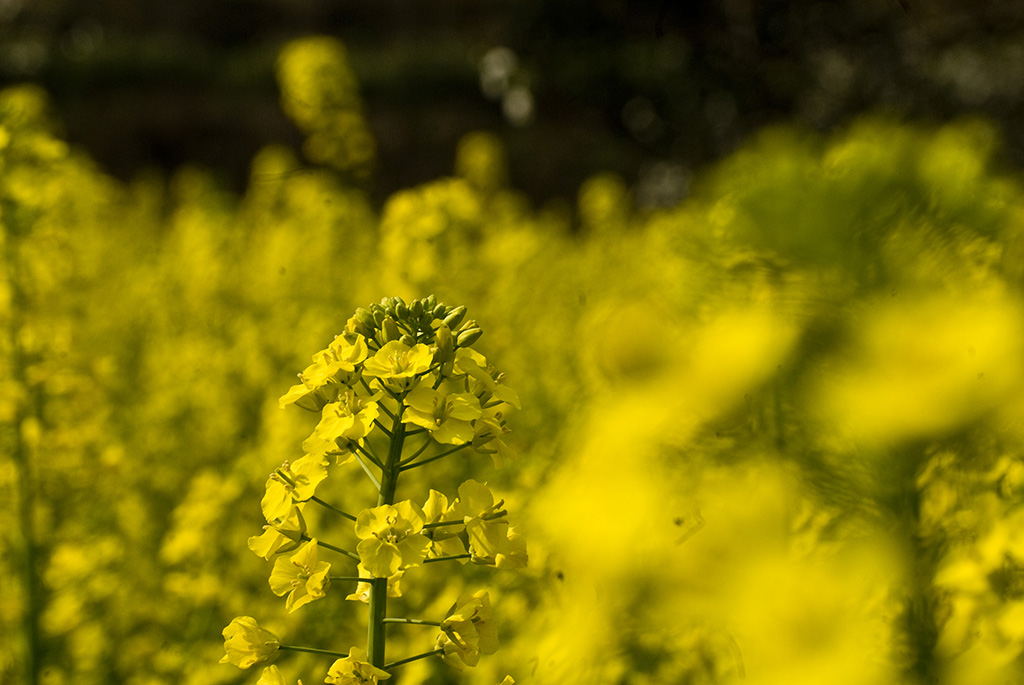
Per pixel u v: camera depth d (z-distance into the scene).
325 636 1.02
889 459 0.64
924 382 0.64
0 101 1.17
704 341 0.64
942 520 0.65
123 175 8.73
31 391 1.13
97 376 1.25
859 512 0.64
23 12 10.94
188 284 3.15
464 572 0.94
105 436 1.53
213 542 1.22
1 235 1.13
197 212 3.79
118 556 1.33
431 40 9.73
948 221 0.66
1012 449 0.64
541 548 0.82
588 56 5.58
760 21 4.30
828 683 0.56
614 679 0.69
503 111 8.80
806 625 0.58
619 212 3.88
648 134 5.68
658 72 5.20
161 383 2.18
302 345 2.17
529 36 5.90
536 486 0.91
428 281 1.63
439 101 8.73
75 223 1.39
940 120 4.23
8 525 1.11
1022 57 4.20
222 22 11.16
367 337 0.78
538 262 2.73
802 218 0.66
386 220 1.67
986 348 0.64
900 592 0.64
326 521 1.18
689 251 0.66
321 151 2.68
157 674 1.12
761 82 4.44
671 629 0.64
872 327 0.64
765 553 0.60
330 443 0.75
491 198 3.46
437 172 8.55
